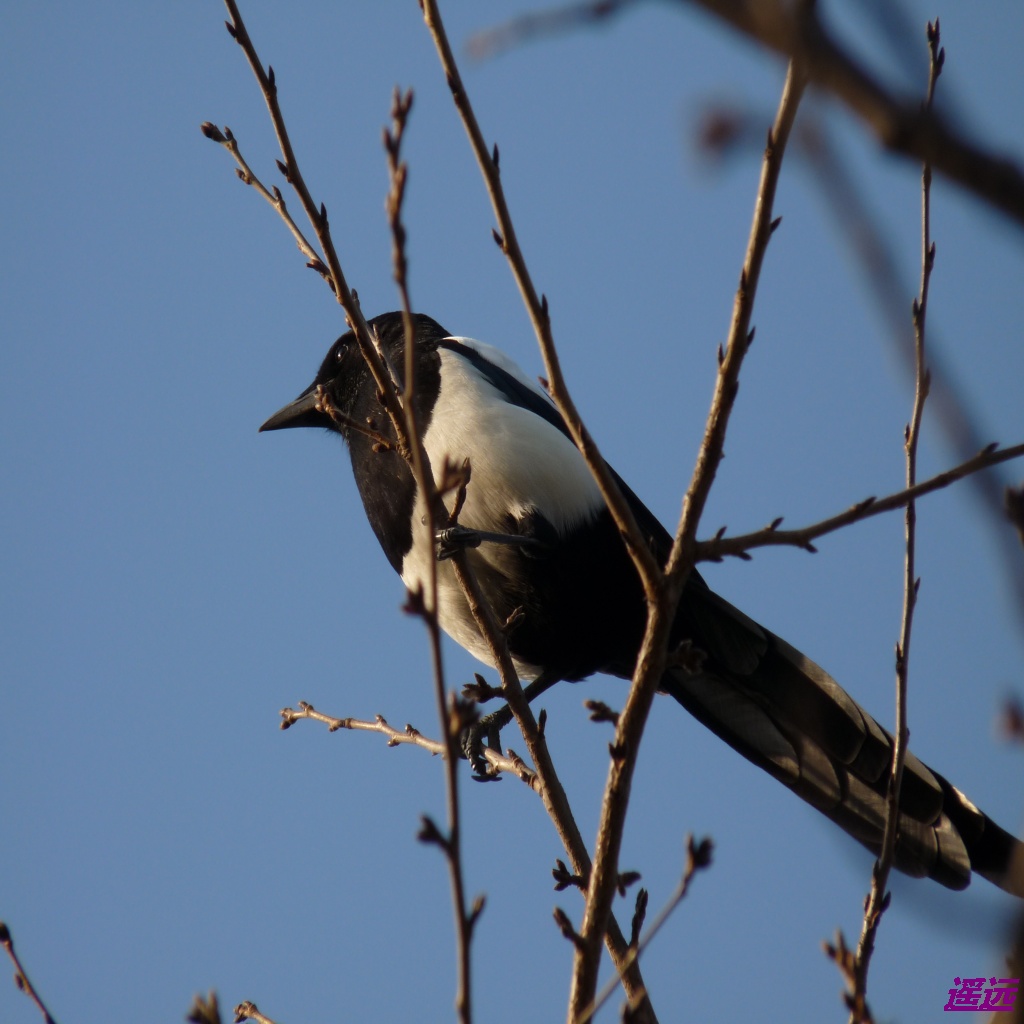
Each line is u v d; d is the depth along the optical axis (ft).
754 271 19.47
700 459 20.48
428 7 20.21
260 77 25.68
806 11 7.91
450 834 16.06
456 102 20.17
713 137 8.54
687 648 20.59
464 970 16.06
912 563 24.20
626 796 20.31
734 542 20.58
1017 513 11.60
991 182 7.66
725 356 20.07
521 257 20.22
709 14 8.20
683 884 19.24
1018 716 12.80
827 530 20.42
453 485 16.90
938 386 11.43
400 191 18.03
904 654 23.93
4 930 22.35
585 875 26.11
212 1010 18.70
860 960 21.80
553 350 20.30
